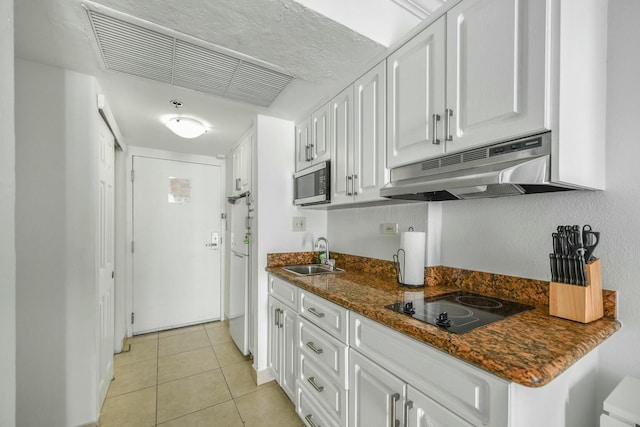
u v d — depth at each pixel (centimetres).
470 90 103
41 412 150
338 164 178
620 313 96
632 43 96
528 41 87
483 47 99
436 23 116
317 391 150
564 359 71
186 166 333
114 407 187
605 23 100
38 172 151
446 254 153
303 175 213
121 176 277
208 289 343
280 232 228
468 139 104
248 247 248
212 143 296
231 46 135
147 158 312
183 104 202
